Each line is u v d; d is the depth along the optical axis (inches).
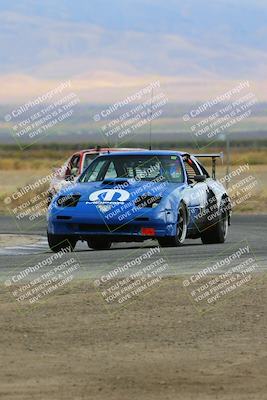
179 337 990.4
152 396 784.9
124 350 937.5
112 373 856.3
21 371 861.2
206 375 849.5
